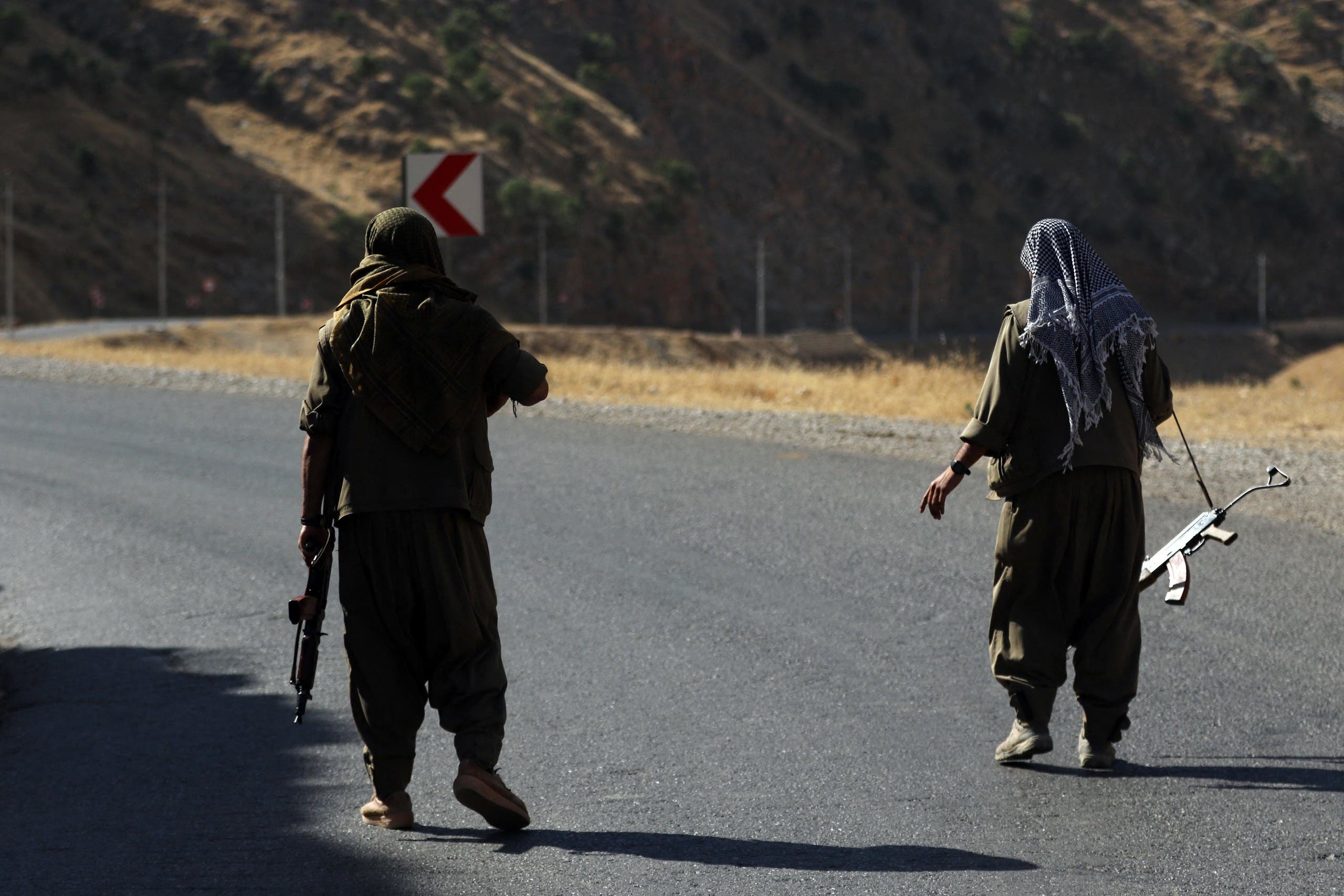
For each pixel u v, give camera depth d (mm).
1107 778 9375
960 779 9352
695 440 25969
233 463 24297
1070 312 9406
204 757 10250
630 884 7508
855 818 8594
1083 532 9508
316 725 11086
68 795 9406
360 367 8172
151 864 7961
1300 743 10047
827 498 20266
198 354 54688
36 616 14875
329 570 8492
